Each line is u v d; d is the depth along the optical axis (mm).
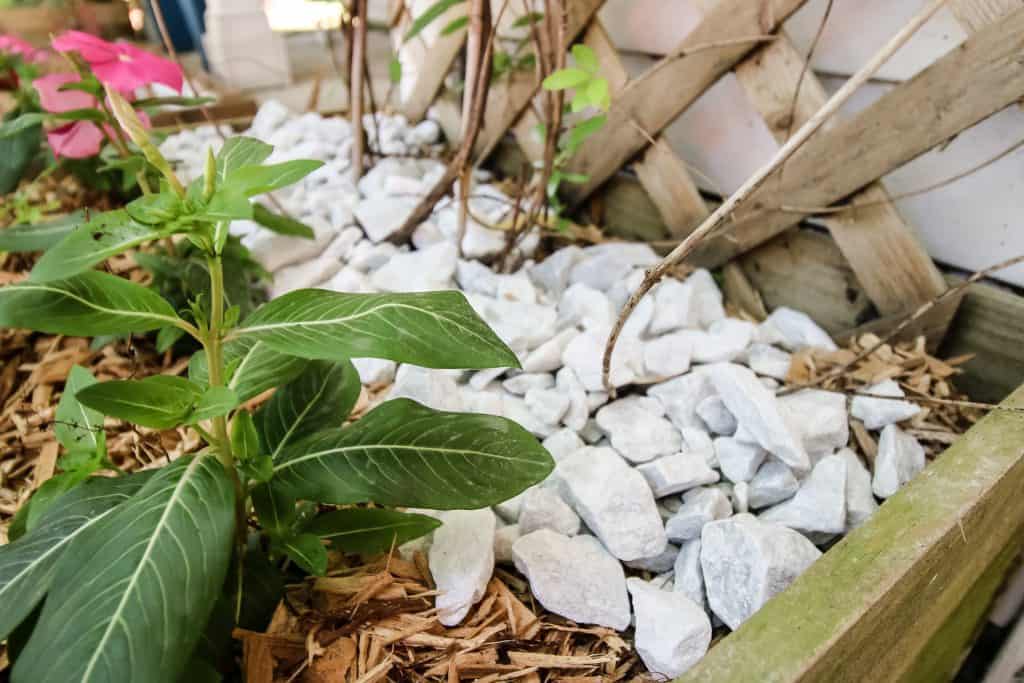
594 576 268
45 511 237
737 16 387
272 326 222
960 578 274
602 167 485
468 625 259
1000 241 360
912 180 386
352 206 501
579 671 250
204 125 666
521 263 459
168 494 206
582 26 456
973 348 368
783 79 383
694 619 248
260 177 195
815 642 202
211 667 225
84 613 180
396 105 725
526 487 241
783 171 394
